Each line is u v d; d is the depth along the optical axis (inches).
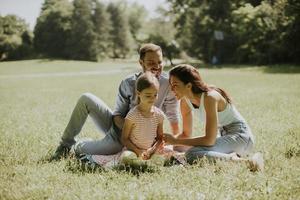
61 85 1090.7
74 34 3860.7
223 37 2410.2
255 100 526.9
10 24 4192.9
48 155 231.0
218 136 229.5
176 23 2792.8
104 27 3946.9
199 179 176.1
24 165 206.8
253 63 2143.2
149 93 206.1
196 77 204.2
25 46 4062.5
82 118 232.7
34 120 389.7
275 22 1936.5
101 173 190.9
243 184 168.7
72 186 171.8
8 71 2442.2
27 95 763.4
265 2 2087.8
